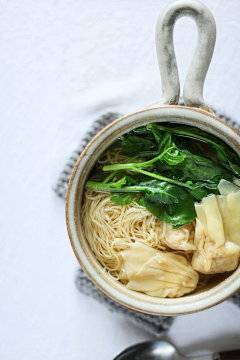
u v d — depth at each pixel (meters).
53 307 0.56
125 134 0.47
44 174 0.58
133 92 0.58
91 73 0.58
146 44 0.58
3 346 0.56
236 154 0.47
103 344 0.56
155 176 0.47
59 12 0.59
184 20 0.58
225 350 0.55
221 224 0.48
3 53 0.59
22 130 0.58
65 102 0.58
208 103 0.57
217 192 0.48
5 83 0.59
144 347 0.55
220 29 0.58
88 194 0.49
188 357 0.55
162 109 0.44
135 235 0.50
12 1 0.59
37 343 0.56
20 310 0.56
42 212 0.57
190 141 0.48
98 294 0.56
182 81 0.57
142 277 0.49
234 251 0.47
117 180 0.48
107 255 0.50
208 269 0.48
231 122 0.57
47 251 0.57
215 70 0.58
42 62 0.59
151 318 0.56
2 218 0.57
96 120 0.58
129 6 0.59
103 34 0.59
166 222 0.48
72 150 0.58
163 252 0.50
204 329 0.56
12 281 0.57
